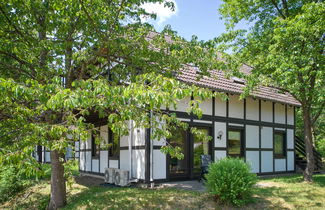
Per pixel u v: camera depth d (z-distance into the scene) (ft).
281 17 37.11
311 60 30.32
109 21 23.99
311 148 37.06
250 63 37.50
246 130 43.62
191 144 36.88
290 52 30.81
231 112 41.81
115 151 40.52
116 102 12.84
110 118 14.46
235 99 42.55
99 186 35.12
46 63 22.63
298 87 31.50
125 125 16.19
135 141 34.99
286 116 50.85
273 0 36.73
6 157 12.17
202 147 38.34
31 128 14.82
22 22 22.61
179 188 30.45
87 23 23.48
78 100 11.70
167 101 13.17
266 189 30.81
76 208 25.39
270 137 47.39
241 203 24.16
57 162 27.22
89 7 22.77
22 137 15.08
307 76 31.68
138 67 25.54
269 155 46.85
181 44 24.57
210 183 25.13
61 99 11.73
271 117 47.96
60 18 22.88
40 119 21.67
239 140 43.11
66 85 25.35
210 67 24.40
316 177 40.91
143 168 33.06
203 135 19.19
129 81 24.86
